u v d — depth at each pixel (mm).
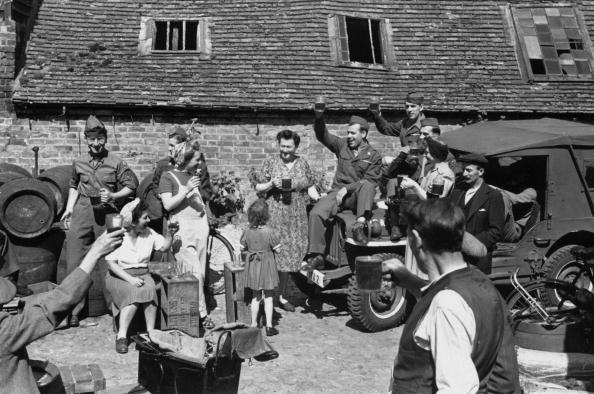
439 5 13961
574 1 14469
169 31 12789
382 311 6887
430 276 2719
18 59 11148
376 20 13367
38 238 7426
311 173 7562
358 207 6914
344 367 5855
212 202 10344
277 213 7273
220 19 12875
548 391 4754
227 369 4438
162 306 6477
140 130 11172
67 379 4199
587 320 5473
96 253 2914
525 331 5473
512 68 13180
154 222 8469
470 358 2400
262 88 11719
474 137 7820
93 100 10820
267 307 6648
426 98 12227
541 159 7293
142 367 4551
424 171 6797
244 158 11539
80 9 12523
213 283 8398
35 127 10773
